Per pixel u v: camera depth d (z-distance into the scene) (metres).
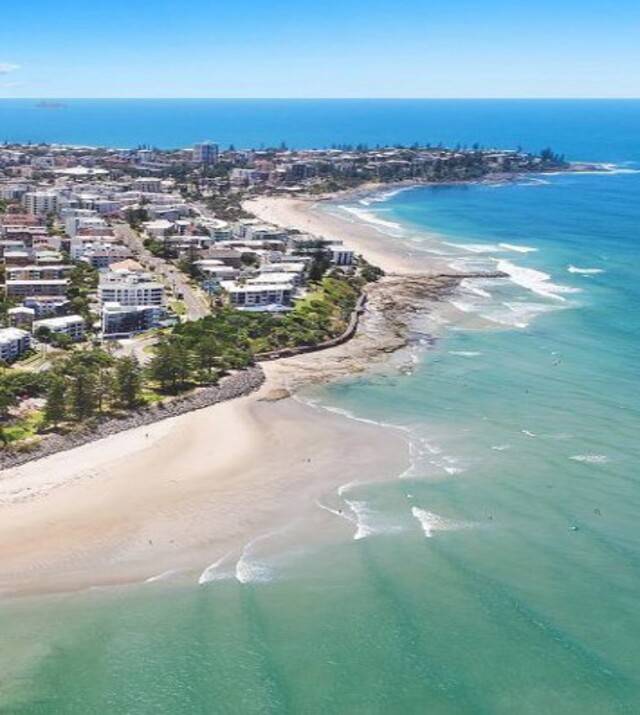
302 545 97.69
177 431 130.25
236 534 100.00
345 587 89.25
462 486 112.00
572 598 86.94
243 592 88.31
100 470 115.50
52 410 124.81
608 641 80.25
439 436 128.88
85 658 78.25
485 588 88.75
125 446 124.06
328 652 79.12
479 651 79.00
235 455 121.56
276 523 102.75
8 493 107.75
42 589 88.25
